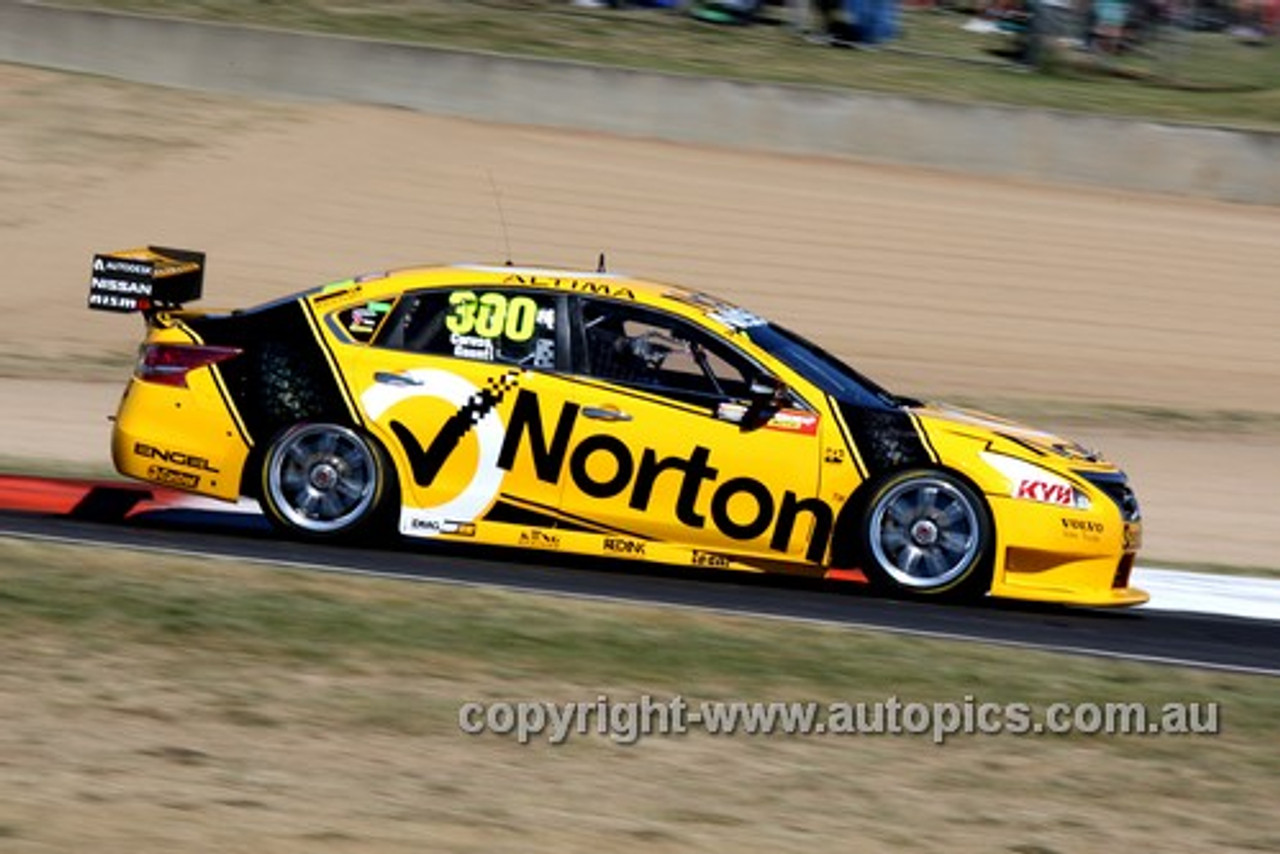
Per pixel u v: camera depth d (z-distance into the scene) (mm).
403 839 21594
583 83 94125
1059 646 31953
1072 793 25062
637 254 79000
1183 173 92688
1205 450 59688
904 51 113500
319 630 28953
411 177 85938
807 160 92500
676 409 33281
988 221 86000
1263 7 127375
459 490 33438
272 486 33812
